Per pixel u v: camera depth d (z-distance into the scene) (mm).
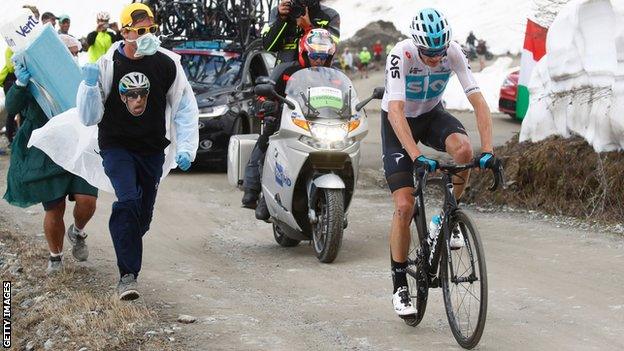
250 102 13633
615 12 9391
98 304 6207
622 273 6922
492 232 8797
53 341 5695
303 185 7902
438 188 11438
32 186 6969
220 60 14062
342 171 7863
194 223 9680
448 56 5582
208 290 6781
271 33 9555
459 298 5227
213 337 5562
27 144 6984
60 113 6828
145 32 5934
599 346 5219
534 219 9391
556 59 10430
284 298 6539
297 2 9359
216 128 13094
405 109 5852
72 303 6250
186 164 6223
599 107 9531
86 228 9055
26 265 7582
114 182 6098
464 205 10406
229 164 8789
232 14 14352
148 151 6227
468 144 5645
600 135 9508
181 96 6258
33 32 6773
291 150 7746
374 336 5535
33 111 6934
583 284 6637
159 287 6848
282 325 5820
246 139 8711
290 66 8414
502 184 5031
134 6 5957
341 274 7301
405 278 5629
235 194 11438
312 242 8320
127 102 6059
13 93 6832
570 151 9828
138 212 6086
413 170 5641
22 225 9266
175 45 14344
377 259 7875
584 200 9430
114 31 14883
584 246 7953
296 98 7855
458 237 5199
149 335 5602
